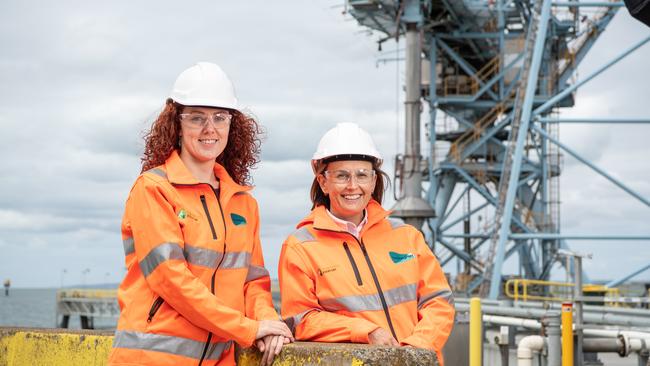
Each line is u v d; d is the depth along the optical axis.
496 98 32.84
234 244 4.30
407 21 26.58
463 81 33.19
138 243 4.07
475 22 31.86
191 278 3.97
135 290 4.12
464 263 33.94
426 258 4.99
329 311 4.74
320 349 3.98
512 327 12.35
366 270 4.77
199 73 4.36
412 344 4.58
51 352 5.29
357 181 4.84
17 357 5.51
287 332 4.21
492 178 33.72
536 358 9.65
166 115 4.36
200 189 4.27
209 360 4.19
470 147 32.62
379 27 29.45
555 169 31.55
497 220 24.23
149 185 4.09
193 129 4.30
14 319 120.38
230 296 4.25
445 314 4.83
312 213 4.95
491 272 23.64
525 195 32.50
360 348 3.92
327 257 4.78
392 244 4.92
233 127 4.68
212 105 4.29
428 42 32.75
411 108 25.84
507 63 33.38
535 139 31.52
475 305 8.20
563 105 32.22
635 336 8.21
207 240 4.16
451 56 33.00
